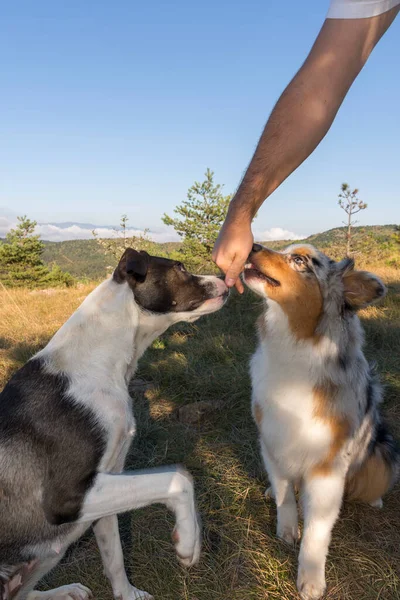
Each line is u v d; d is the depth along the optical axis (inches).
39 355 28.3
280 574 32.0
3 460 25.0
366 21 24.8
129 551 33.9
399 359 68.5
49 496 24.9
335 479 32.2
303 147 26.2
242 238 27.4
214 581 30.7
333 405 32.6
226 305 91.6
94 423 25.9
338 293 33.7
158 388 59.4
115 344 28.6
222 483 40.9
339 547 33.9
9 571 25.5
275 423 34.1
